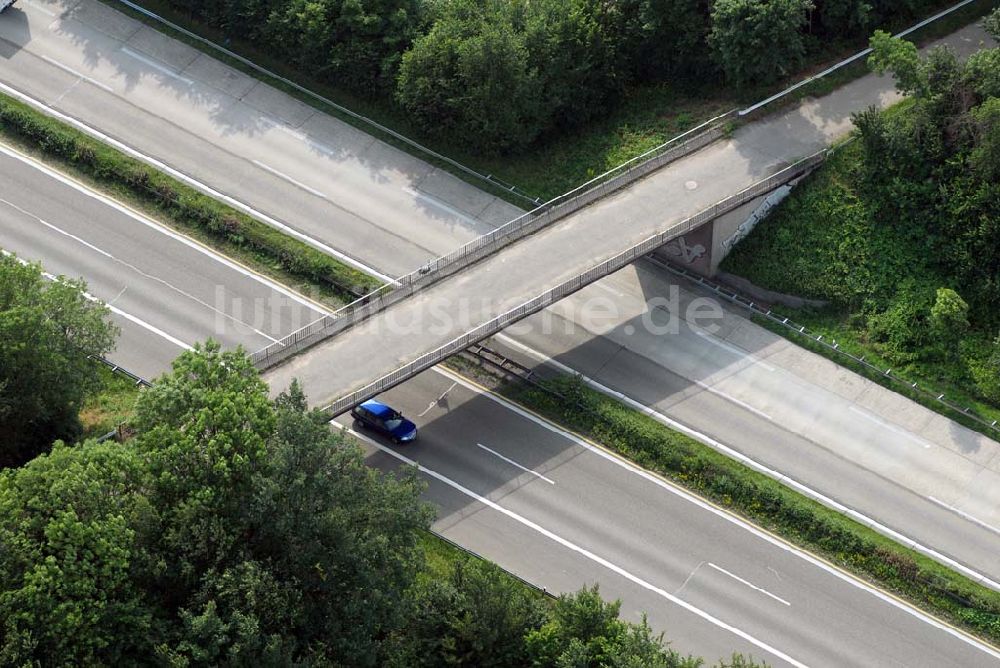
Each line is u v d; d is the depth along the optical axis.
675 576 85.31
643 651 72.88
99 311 85.44
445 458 90.62
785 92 104.56
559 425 92.38
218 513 72.56
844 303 97.75
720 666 77.06
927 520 88.06
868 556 85.56
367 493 74.56
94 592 68.56
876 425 92.69
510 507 88.31
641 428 90.88
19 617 66.69
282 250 100.50
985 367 93.75
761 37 101.62
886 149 98.38
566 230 95.81
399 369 86.88
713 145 101.69
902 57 97.56
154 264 100.12
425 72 103.81
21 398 82.00
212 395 74.88
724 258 100.31
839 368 95.56
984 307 95.88
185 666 67.88
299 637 72.25
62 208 102.94
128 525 71.12
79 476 70.94
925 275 97.06
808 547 86.56
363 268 100.25
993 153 94.62
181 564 70.88
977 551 86.56
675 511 88.19
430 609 76.19
